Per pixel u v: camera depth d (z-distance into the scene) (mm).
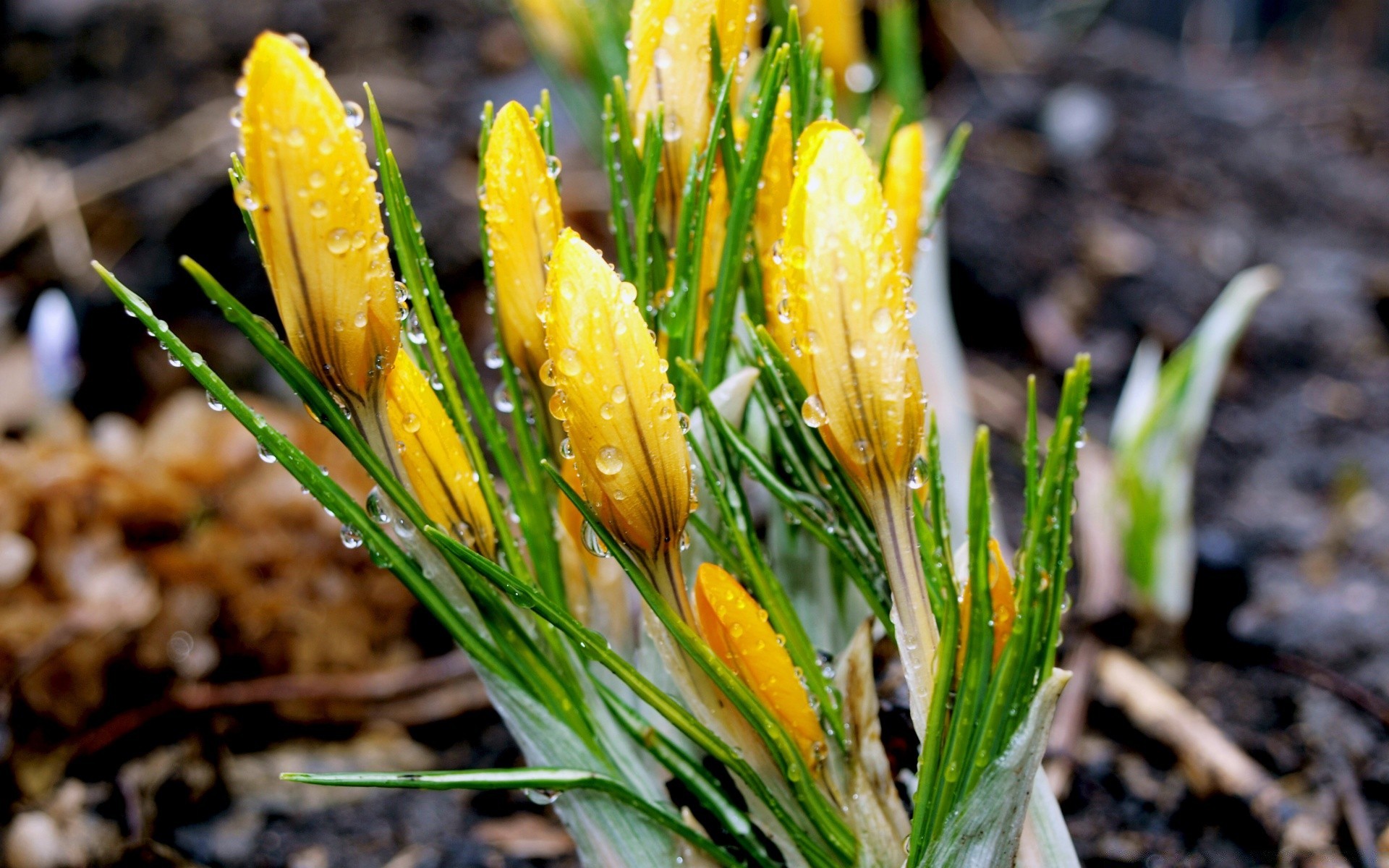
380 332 244
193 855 390
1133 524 473
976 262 739
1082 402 249
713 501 276
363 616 476
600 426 240
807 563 294
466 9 938
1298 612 495
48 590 437
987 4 1046
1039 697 256
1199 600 483
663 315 275
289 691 432
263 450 255
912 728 294
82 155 767
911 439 247
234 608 456
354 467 491
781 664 260
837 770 271
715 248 277
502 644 268
